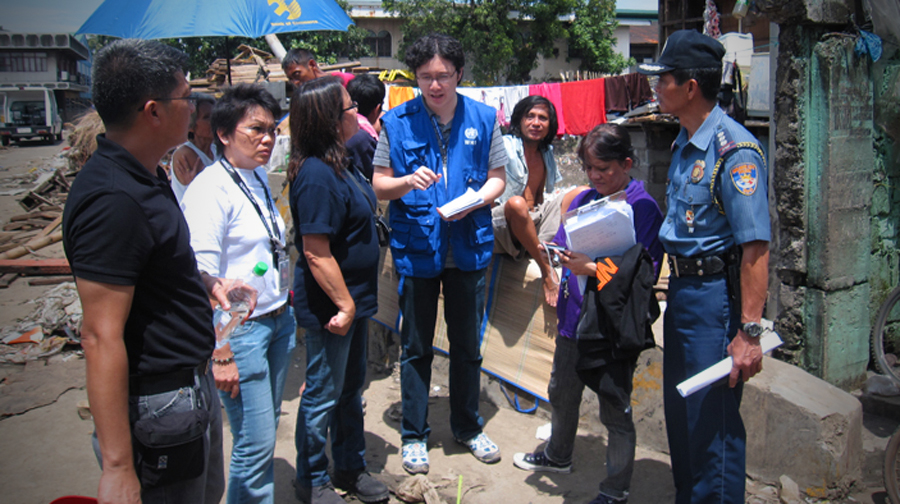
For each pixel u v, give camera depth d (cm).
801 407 283
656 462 318
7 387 423
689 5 1252
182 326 166
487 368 388
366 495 287
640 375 332
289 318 262
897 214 416
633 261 238
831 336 375
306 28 501
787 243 381
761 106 637
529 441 343
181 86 162
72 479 313
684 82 220
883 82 383
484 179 311
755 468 302
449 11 2372
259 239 241
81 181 150
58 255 843
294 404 390
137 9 477
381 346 436
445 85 286
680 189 232
